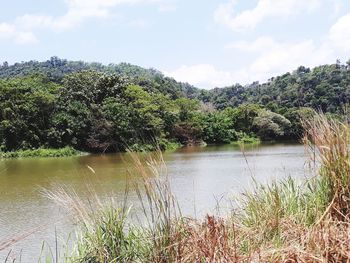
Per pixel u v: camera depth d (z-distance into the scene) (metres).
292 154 32.75
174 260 3.03
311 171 4.04
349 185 3.53
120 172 22.84
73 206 3.53
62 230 6.05
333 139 3.68
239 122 59.97
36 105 42.97
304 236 3.15
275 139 58.41
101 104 46.72
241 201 4.40
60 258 3.86
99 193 10.34
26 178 22.22
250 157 31.92
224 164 27.16
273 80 110.06
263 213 3.78
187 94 113.31
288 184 4.39
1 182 20.72
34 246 7.08
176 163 28.86
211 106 87.25
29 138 41.53
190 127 53.78
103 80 51.50
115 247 3.26
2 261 5.51
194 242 3.06
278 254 2.91
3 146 39.88
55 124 42.47
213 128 57.75
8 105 41.44
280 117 58.28
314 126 3.87
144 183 3.24
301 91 74.94
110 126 39.59
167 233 3.11
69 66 153.38
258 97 98.44
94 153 41.25
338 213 3.49
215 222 3.27
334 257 2.85
